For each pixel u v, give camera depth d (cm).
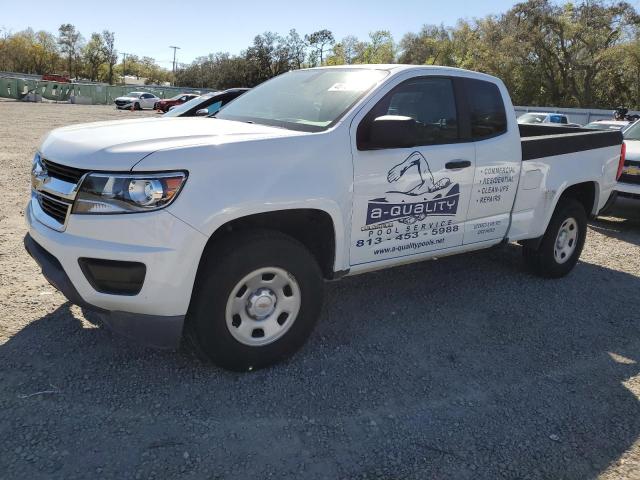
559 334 425
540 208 501
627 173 768
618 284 554
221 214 294
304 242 369
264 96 442
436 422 302
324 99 386
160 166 282
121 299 291
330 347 376
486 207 446
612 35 4619
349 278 516
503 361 376
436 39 6347
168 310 294
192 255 290
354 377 340
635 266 623
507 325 434
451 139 415
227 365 323
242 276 311
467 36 5447
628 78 4575
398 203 377
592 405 328
